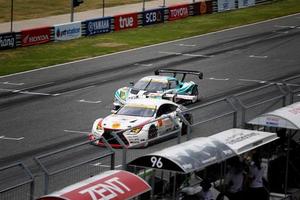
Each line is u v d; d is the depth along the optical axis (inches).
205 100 2674.7
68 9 5073.8
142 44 3873.0
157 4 5275.6
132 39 4001.0
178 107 2204.7
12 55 3521.2
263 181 1460.4
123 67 3304.6
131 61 3447.3
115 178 1117.1
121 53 3636.8
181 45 3865.7
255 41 3988.7
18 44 3683.6
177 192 1290.6
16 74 3137.3
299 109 1550.2
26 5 5147.6
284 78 3093.0
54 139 2112.5
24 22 4569.4
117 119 2066.9
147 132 2015.3
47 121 2336.4
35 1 5290.4
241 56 3585.1
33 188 1130.0
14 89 2847.0
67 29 3924.7
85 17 4776.1
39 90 2832.2
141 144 1314.0
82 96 2728.8
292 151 1565.0
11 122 2315.5
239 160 1412.4
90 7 5177.2
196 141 1317.7
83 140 2107.5
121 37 4045.3
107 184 1093.8
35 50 3654.0
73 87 2886.3
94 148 1521.9
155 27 4360.2
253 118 1547.7
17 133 2175.2
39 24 4505.4
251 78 3090.6
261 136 1424.7
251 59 3516.2
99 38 4003.4
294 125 1470.2
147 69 3257.9
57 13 4931.1
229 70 3253.0
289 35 4185.5
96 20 4082.2
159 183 1262.3
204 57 3555.6
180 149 1267.2
